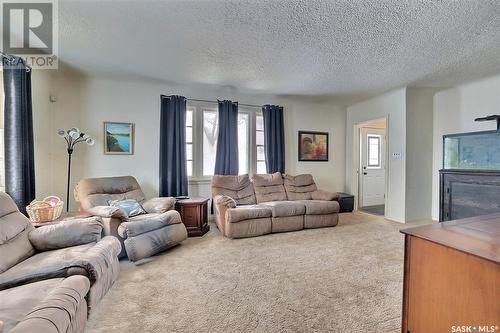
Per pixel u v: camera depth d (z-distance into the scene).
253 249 2.88
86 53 2.80
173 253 2.76
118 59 2.97
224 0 1.87
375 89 4.19
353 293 1.92
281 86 4.03
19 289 1.26
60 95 3.49
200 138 4.28
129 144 3.86
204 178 4.32
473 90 3.84
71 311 1.07
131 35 2.40
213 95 4.36
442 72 3.40
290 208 3.57
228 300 1.82
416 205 4.22
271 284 2.06
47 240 1.81
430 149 4.30
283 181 4.41
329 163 5.32
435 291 1.20
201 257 2.64
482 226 1.44
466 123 3.91
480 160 3.41
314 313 1.67
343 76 3.56
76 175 3.58
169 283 2.07
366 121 4.93
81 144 3.60
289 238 3.29
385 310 1.70
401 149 4.20
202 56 2.89
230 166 4.32
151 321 1.57
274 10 1.99
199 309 1.71
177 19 2.12
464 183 3.39
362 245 3.00
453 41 2.52
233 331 1.49
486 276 1.01
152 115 3.98
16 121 2.43
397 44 2.59
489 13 2.03
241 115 4.63
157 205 3.16
